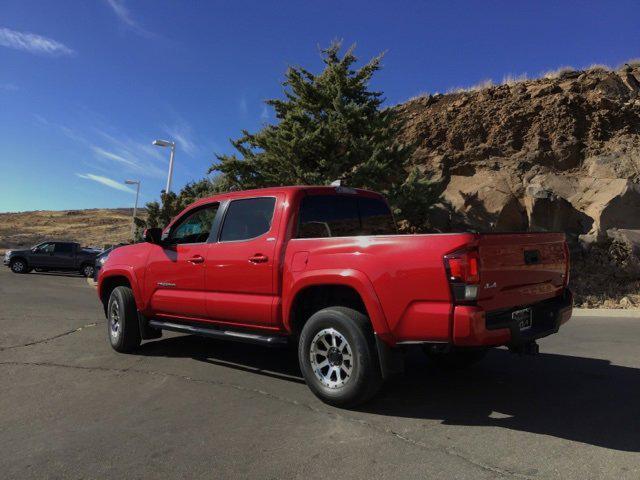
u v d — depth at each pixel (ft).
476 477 10.70
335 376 15.39
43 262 86.48
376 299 14.21
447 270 13.12
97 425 13.94
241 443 12.61
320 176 43.14
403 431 13.32
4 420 14.42
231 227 18.72
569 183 56.65
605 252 48.29
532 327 15.57
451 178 59.52
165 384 17.81
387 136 46.39
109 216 254.27
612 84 69.21
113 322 23.20
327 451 12.09
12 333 27.73
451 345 13.46
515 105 67.87
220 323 18.93
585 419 14.16
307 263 15.81
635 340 25.64
